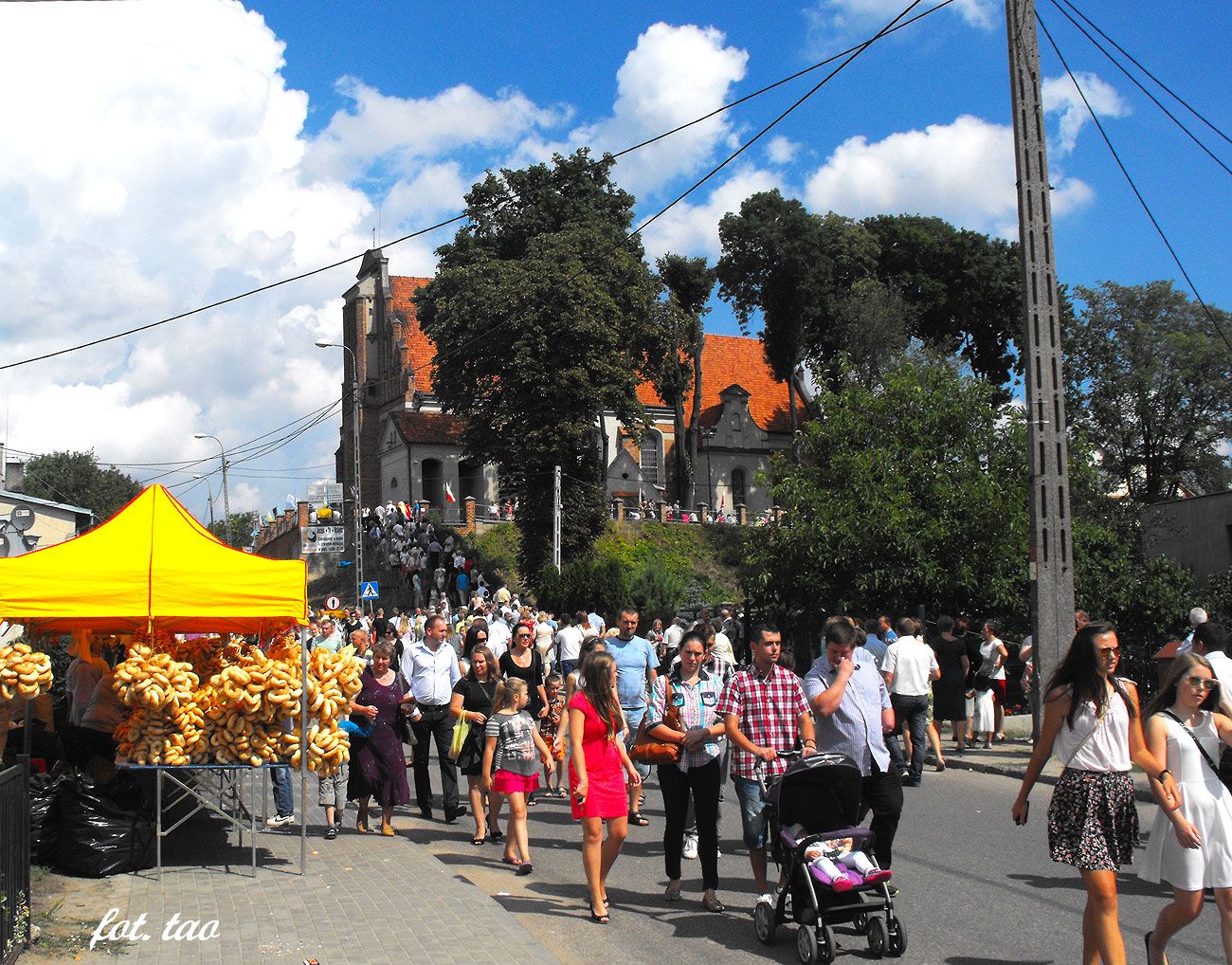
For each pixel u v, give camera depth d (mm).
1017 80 16078
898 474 25297
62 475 73812
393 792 11836
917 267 66188
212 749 9914
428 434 66125
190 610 9656
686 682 9203
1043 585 15641
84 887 9156
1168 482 49594
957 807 13219
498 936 7762
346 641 25203
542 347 46594
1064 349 51375
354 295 77750
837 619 8562
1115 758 6316
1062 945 7633
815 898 7246
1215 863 6309
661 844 11508
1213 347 48188
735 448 74375
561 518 47688
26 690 9383
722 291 65188
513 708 10461
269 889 9156
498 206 53312
